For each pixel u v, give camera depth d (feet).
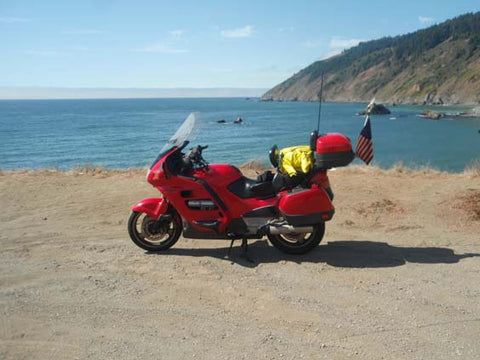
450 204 24.54
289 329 12.57
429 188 28.55
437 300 14.20
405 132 207.62
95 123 295.89
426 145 147.95
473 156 113.19
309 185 17.90
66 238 20.67
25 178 33.40
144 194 28.43
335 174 34.22
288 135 173.37
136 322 13.01
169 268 17.06
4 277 16.19
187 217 18.25
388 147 143.54
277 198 18.03
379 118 333.62
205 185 17.97
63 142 160.45
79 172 36.86
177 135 19.12
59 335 12.29
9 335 12.28
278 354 11.34
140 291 15.06
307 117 348.18
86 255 18.47
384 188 28.99
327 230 21.71
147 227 18.85
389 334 12.25
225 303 14.16
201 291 15.03
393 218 23.07
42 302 14.24
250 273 16.55
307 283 15.60
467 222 21.97
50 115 457.68
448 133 198.80
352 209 24.68
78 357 11.23
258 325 12.80
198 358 11.19
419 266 16.99
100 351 11.50
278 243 18.40
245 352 11.44
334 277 16.10
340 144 17.35
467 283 15.42
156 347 11.69
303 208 17.53
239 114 405.80
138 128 234.99
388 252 18.53
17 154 124.26
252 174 36.19
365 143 17.63
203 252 19.02
